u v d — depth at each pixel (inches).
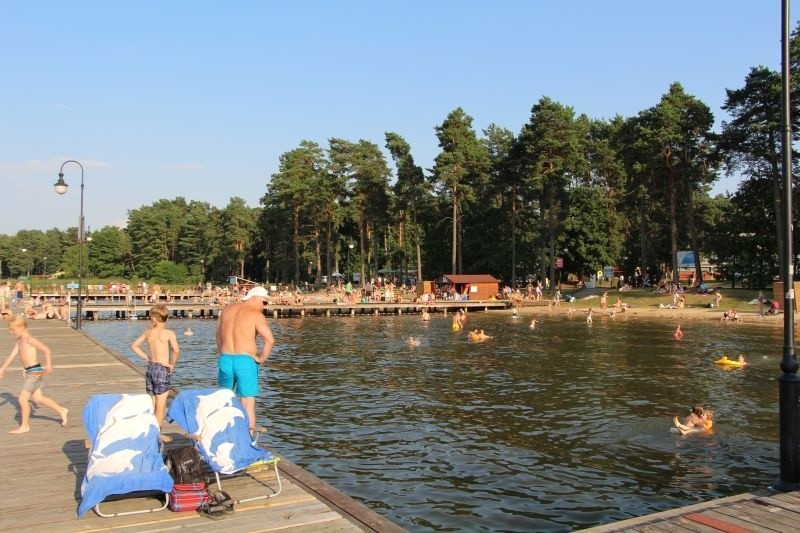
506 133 4217.5
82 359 842.2
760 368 1048.8
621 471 504.1
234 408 304.0
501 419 689.6
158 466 283.0
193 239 5349.4
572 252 3373.5
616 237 3486.7
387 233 4409.5
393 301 2785.4
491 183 3203.7
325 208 3654.0
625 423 661.3
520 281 3543.3
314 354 1301.7
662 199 2930.6
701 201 3240.7
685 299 2367.1
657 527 285.3
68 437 420.5
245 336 349.7
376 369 1085.1
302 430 647.1
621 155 2832.2
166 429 429.4
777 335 1549.0
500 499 445.1
